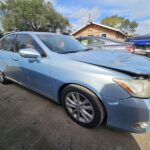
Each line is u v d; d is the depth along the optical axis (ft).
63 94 8.35
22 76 10.73
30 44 9.95
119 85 6.30
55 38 10.53
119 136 7.56
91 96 7.00
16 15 100.22
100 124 7.56
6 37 12.62
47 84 8.86
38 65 9.02
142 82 6.20
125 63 7.43
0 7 103.14
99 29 86.22
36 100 10.85
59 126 8.18
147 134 7.75
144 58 8.95
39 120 8.68
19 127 8.12
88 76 6.95
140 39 23.13
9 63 11.70
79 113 8.06
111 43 22.66
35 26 106.42
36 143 7.12
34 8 102.99
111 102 6.52
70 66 7.63
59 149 6.84
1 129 7.97
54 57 8.43
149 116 6.19
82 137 7.47
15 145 6.99
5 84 13.70
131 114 6.25
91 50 10.48
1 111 9.55
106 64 7.13
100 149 6.84
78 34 91.09
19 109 9.77
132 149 6.86
